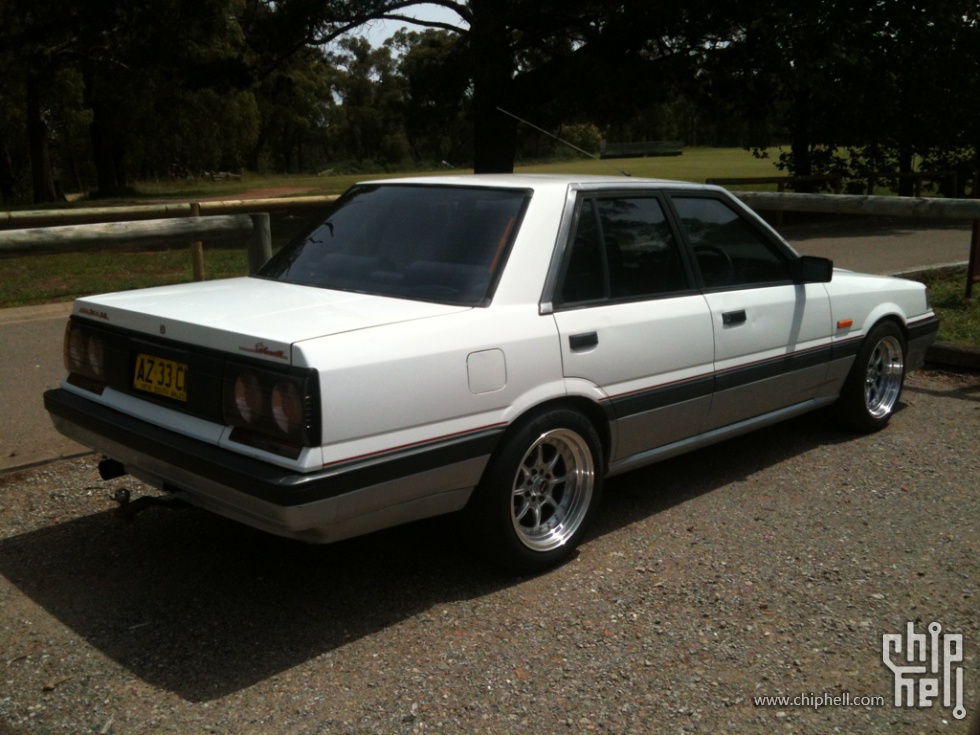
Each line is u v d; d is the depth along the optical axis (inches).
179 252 613.0
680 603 146.2
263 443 127.8
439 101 780.6
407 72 788.6
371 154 4239.7
